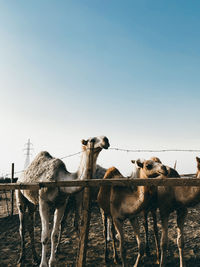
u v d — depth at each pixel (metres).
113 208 4.16
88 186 3.17
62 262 4.64
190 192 3.76
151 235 6.02
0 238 6.04
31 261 4.75
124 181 3.04
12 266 4.55
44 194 4.07
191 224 6.75
